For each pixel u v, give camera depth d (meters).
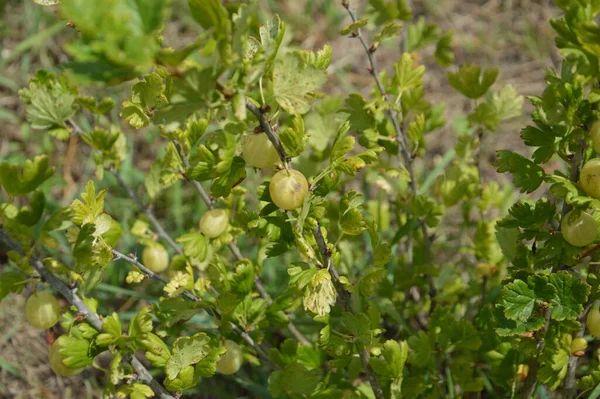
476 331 0.78
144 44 0.57
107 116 1.17
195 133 0.73
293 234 0.68
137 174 1.09
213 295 0.77
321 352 0.79
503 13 1.42
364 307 0.77
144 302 0.99
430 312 0.88
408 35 0.86
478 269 0.85
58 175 1.12
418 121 0.80
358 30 0.77
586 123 0.69
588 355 0.89
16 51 1.23
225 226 0.77
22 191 0.70
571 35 0.66
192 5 0.59
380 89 0.79
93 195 0.69
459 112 1.26
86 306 0.71
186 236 0.76
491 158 1.14
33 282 0.70
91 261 0.70
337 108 0.85
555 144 0.69
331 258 0.69
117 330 0.70
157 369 0.93
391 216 1.01
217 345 0.73
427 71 1.33
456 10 1.44
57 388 0.95
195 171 0.65
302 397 0.78
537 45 1.33
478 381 0.79
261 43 0.65
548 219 0.70
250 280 0.76
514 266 0.72
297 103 0.64
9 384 0.95
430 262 0.87
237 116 0.61
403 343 0.73
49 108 0.76
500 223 0.71
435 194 0.90
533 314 0.69
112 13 0.56
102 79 0.58
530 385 0.76
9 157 1.13
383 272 0.68
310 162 0.84
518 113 0.84
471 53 1.35
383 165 0.82
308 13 1.39
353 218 0.68
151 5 0.57
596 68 0.67
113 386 0.69
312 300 0.66
